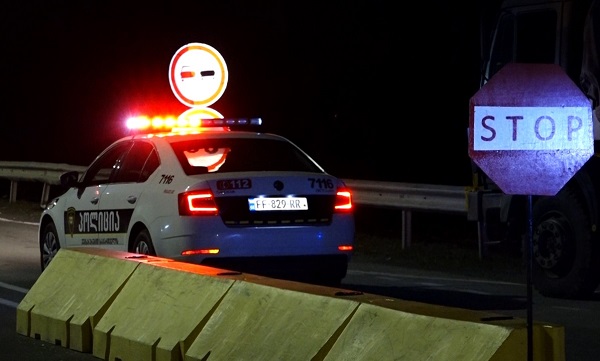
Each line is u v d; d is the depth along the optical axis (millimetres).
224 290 13898
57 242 22844
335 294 12773
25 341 16656
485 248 23203
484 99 12234
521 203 21812
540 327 10781
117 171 21250
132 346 14625
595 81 20172
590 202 20328
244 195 18953
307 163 20625
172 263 15578
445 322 11109
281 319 12945
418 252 28266
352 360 11836
